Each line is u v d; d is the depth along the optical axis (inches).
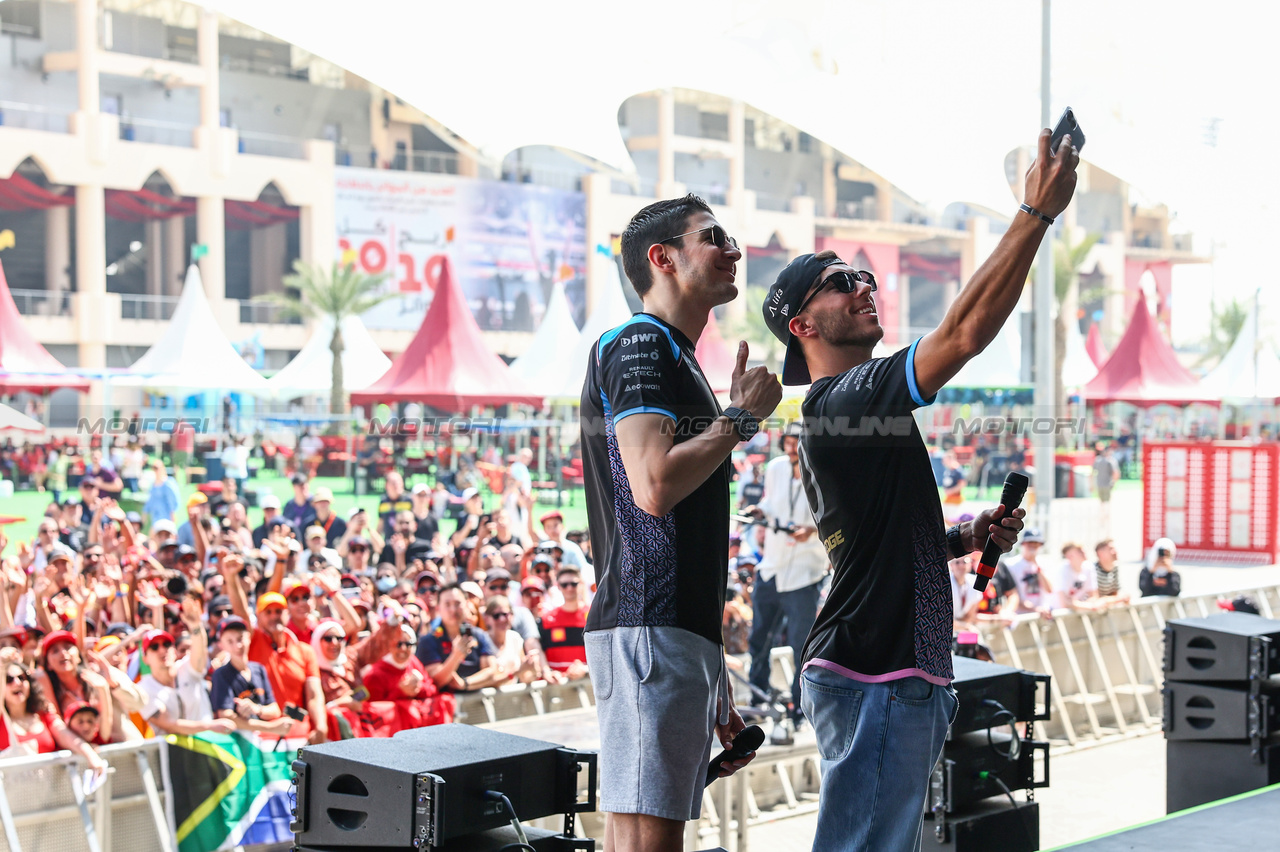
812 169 1476.4
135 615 195.9
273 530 228.4
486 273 1446.9
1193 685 151.1
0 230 1273.4
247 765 158.4
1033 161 61.1
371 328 1403.8
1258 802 106.3
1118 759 227.6
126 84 1354.6
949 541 83.4
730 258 64.7
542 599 215.5
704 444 58.6
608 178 1469.0
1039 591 256.8
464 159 1514.5
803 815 189.8
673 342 63.7
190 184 1362.0
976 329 62.3
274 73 1465.3
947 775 121.0
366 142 1519.4
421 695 180.5
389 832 77.7
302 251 1424.7
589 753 84.7
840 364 75.1
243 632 163.5
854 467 70.2
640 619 62.9
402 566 247.0
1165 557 285.7
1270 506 410.9
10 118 1262.3
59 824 140.9
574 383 431.2
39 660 147.9
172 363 441.7
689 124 1486.2
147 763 151.0
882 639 70.2
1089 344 629.6
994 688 124.6
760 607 202.8
